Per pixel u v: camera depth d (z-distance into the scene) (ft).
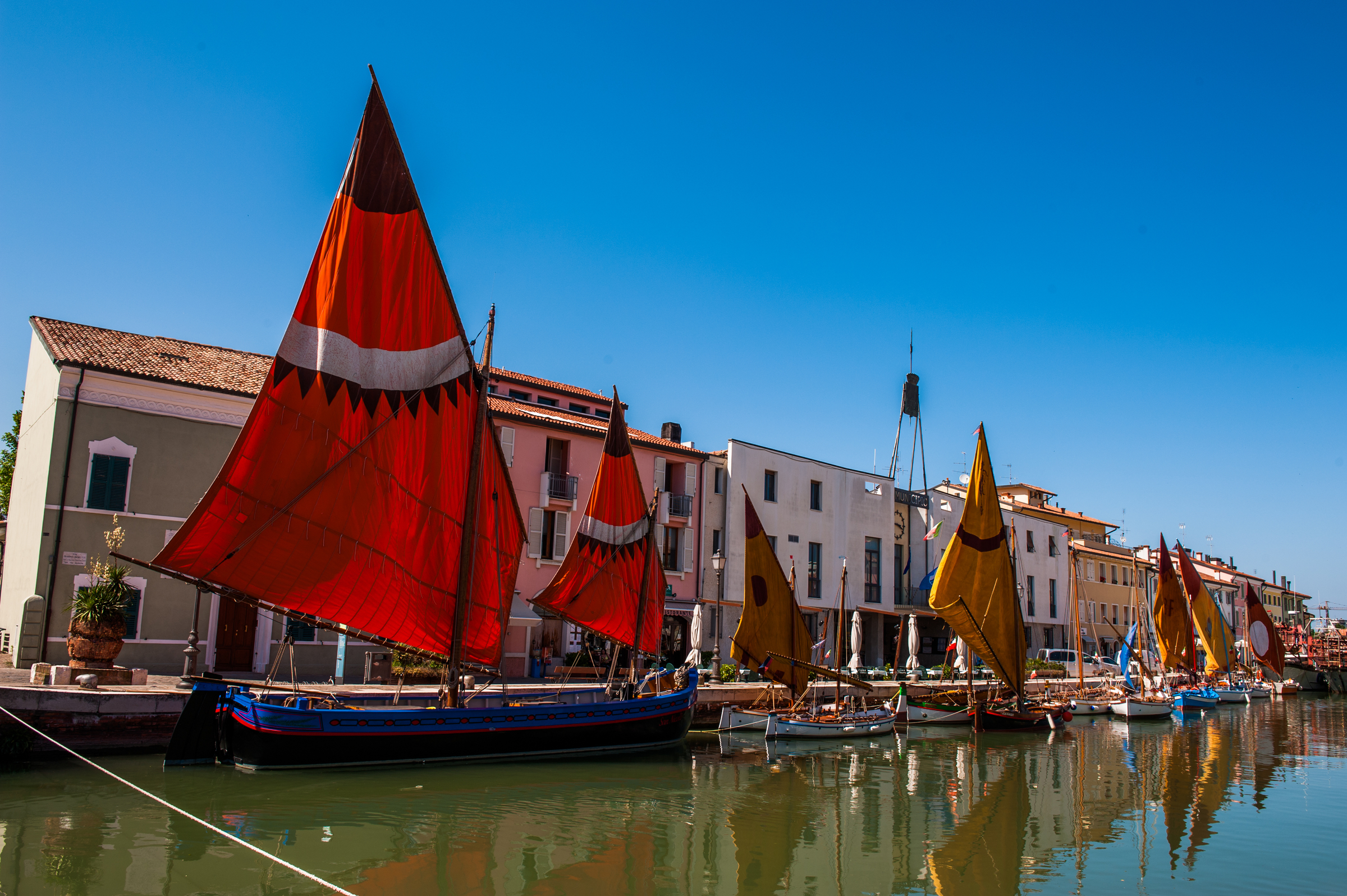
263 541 63.31
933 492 221.25
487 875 47.16
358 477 68.23
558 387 168.25
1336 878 53.62
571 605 94.12
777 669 113.91
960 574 126.52
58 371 96.37
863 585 188.85
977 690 145.38
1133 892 50.55
